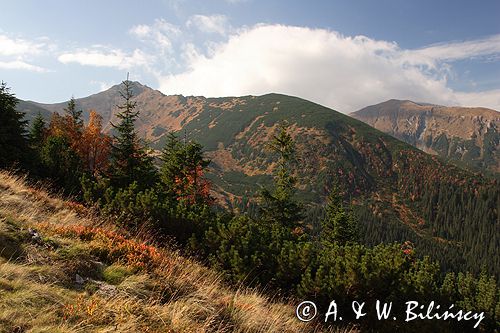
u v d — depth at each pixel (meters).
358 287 9.70
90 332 4.64
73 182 18.31
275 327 6.83
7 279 5.31
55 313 4.88
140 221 11.76
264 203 33.59
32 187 13.65
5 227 7.02
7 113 29.70
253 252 11.03
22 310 4.68
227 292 8.46
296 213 33.78
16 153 25.06
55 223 9.04
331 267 10.56
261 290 10.14
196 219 12.22
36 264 6.21
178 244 11.66
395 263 10.98
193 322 5.75
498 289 24.16
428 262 12.73
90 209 11.84
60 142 24.66
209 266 10.76
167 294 6.69
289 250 11.09
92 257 7.36
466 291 23.38
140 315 5.43
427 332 8.62
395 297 9.69
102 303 5.48
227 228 11.73
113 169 34.69
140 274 7.07
